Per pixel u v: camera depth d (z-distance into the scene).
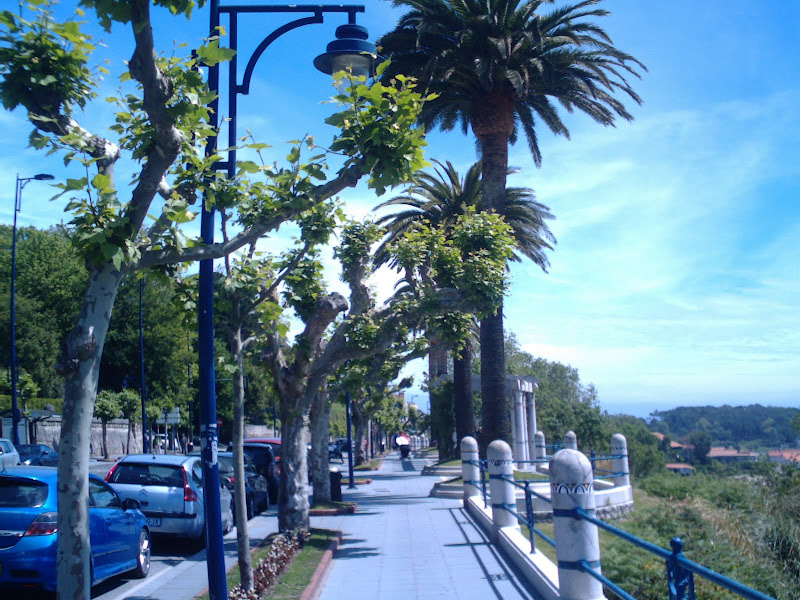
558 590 7.38
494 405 21.02
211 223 7.73
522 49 19.55
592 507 6.61
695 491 19.17
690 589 4.24
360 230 15.22
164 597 9.20
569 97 21.17
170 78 5.77
